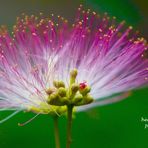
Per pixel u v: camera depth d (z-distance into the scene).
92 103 0.30
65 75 0.29
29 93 0.28
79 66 0.29
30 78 0.28
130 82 0.30
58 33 0.29
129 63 0.29
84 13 0.29
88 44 0.29
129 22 0.34
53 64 0.29
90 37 0.29
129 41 0.29
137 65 0.30
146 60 0.30
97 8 0.33
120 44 0.29
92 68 0.29
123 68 0.30
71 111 0.28
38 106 0.28
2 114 0.34
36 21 0.30
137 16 0.34
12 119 0.34
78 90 0.28
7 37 0.29
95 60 0.29
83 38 0.29
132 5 0.34
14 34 0.29
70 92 0.28
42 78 0.28
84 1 0.33
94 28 0.29
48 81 0.28
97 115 0.33
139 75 0.30
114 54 0.29
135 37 0.33
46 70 0.29
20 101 0.28
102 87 0.29
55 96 0.28
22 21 0.29
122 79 0.30
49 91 0.28
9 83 0.29
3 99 0.29
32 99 0.28
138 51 0.29
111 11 0.33
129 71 0.30
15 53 0.29
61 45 0.29
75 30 0.29
